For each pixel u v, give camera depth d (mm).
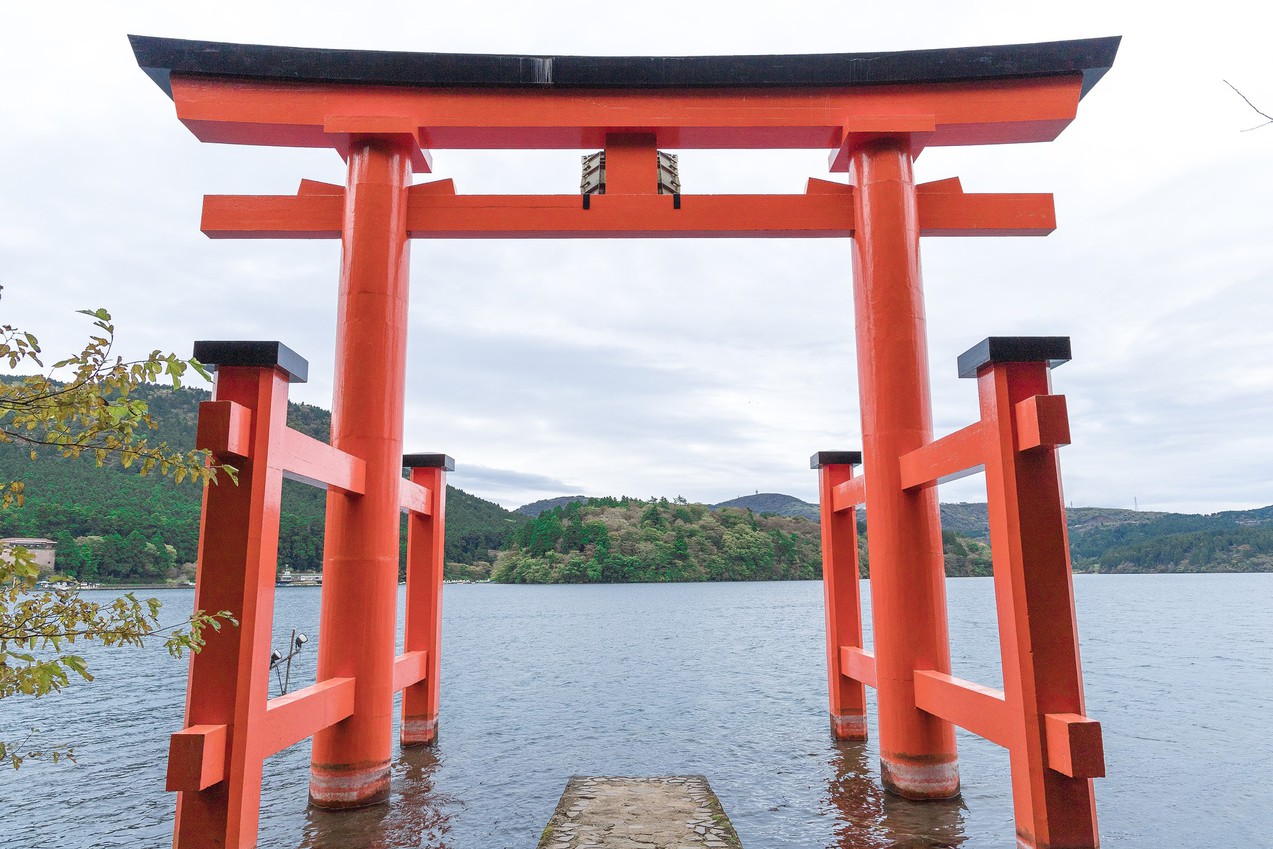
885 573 10109
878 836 8664
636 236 11359
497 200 11062
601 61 10891
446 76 10789
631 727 16641
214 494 7000
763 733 15633
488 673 27000
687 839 7590
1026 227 11016
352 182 10523
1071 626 6898
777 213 11156
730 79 10953
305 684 24719
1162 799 11531
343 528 9859
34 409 3336
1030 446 6926
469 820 9500
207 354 7133
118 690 23219
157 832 9633
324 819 9242
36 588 3480
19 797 11312
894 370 10336
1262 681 24750
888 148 10773
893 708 9906
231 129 10648
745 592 107250
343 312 10312
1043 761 6672
